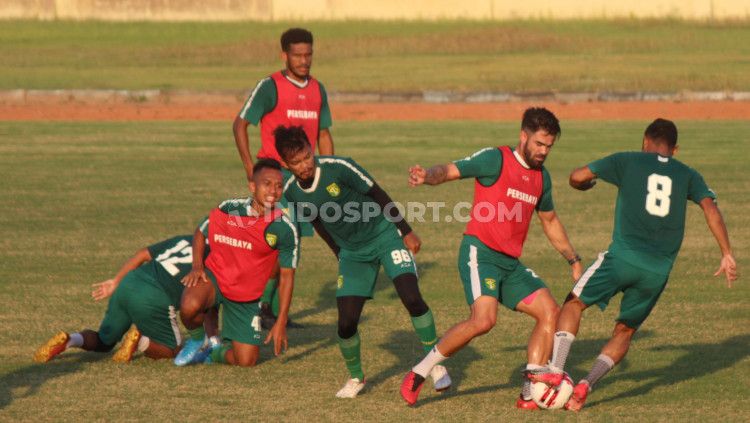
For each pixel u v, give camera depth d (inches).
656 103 3607.3
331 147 1346.0
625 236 927.0
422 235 1731.1
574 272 1003.3
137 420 888.3
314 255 1603.1
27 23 6186.0
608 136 2837.1
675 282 1419.8
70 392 968.9
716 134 2854.3
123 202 1946.4
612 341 948.0
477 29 5915.4
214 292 1061.8
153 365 1071.0
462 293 1373.0
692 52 5019.7
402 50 5172.2
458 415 909.2
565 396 910.4
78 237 1667.1
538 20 6407.5
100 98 3718.0
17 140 2748.5
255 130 2982.3
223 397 959.0
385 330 1204.5
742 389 985.5
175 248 1111.0
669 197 924.6
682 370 1048.8
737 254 1581.0
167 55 4953.3
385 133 2910.9
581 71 4387.3
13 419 888.3
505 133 2903.5
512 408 930.7
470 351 1120.2
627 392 980.6
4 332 1170.0
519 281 961.5
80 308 1272.1
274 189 1011.9
